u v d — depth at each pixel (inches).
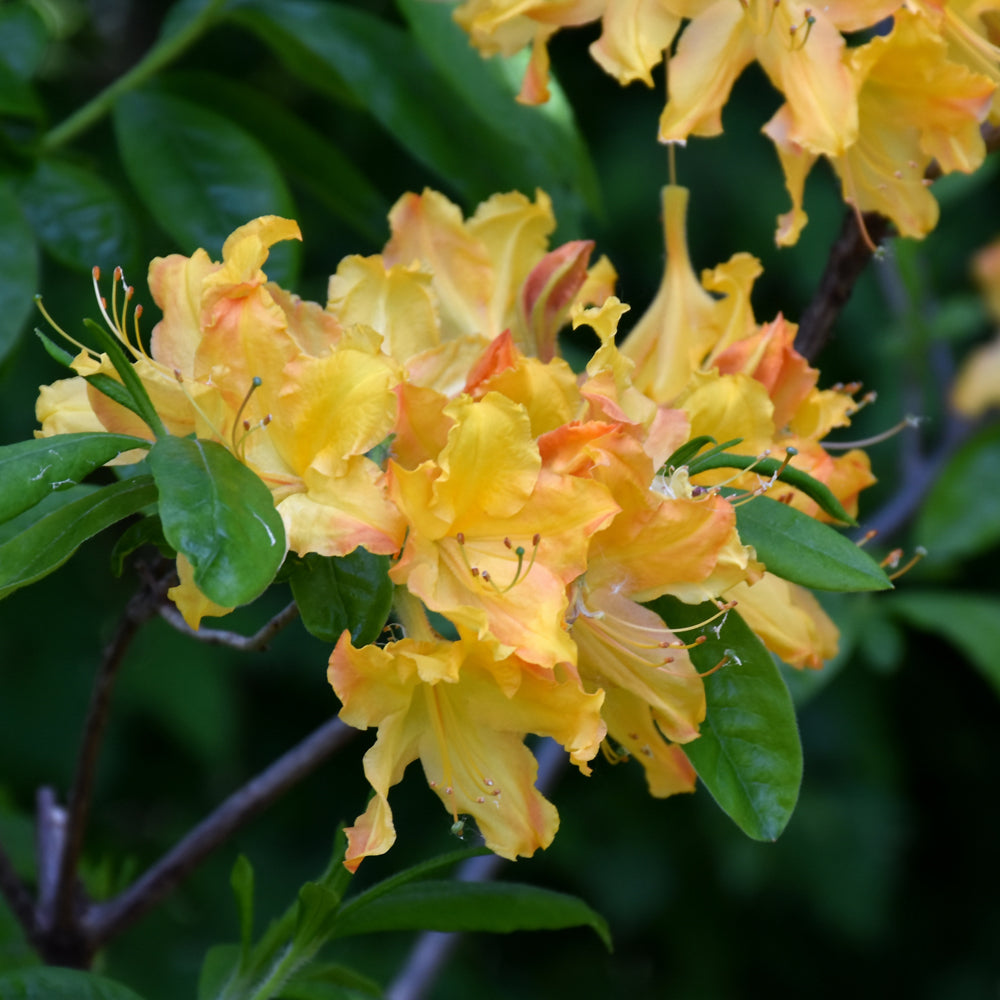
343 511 37.1
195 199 45.3
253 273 37.5
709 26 41.0
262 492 36.6
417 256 40.3
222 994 40.6
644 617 37.9
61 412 38.7
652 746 39.1
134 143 45.6
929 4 40.7
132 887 44.8
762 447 39.3
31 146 45.9
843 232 42.9
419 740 37.5
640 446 37.4
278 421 37.4
